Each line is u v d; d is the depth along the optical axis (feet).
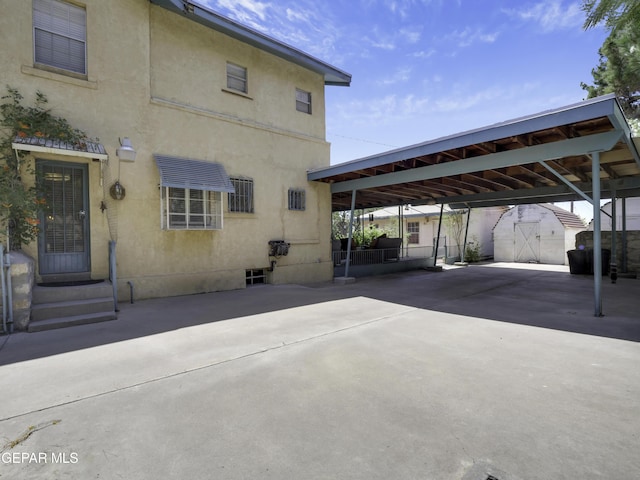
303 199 33.86
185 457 7.05
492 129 20.57
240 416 8.66
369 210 79.56
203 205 25.88
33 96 19.67
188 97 26.27
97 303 18.38
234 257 28.30
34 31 20.11
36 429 8.04
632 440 7.60
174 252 24.99
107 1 22.36
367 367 11.89
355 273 40.01
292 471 6.62
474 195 43.83
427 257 52.11
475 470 6.63
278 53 31.58
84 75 21.57
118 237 22.52
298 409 9.02
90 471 6.61
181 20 26.07
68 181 20.98
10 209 17.22
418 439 7.66
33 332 15.78
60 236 20.71
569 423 8.30
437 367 11.89
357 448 7.33
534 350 13.65
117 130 22.57
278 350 13.60
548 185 37.88
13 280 15.76
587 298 25.36
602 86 36.60
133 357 12.70
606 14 18.76
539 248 58.08
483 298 25.40
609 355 13.08
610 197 37.24
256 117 30.45
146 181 23.76
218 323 17.56
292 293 26.61
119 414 8.74
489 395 9.79
